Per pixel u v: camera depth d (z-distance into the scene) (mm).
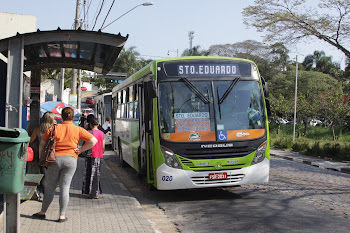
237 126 8945
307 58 85188
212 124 8836
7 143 4641
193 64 9180
